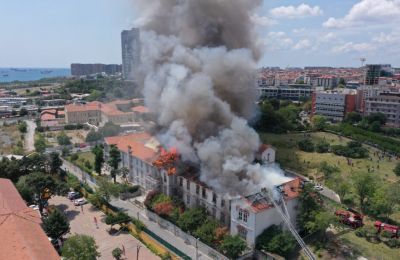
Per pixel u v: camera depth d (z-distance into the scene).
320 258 41.41
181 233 46.78
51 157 70.75
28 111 165.50
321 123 117.75
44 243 35.88
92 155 89.00
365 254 42.62
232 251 39.47
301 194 45.25
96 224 51.31
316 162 80.00
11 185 52.50
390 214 53.19
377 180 59.69
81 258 36.47
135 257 42.34
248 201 41.84
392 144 94.88
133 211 55.78
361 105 140.25
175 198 52.31
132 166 65.94
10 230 36.59
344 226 49.34
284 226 43.59
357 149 87.31
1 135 115.81
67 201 59.97
